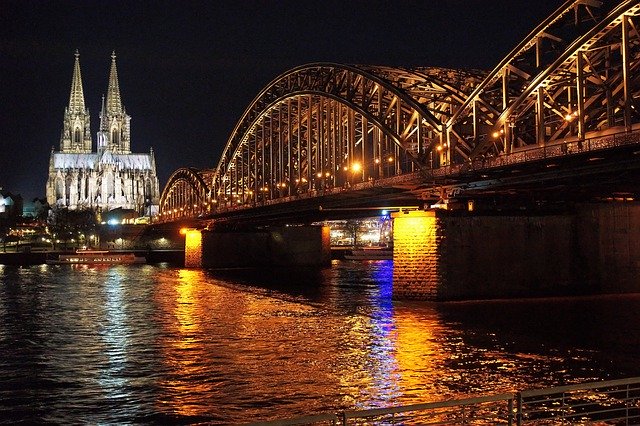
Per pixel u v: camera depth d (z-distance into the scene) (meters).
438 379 37.75
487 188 66.88
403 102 81.06
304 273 132.75
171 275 131.50
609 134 49.75
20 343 52.09
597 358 42.06
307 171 110.81
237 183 150.62
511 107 60.94
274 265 157.88
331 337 51.59
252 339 51.81
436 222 66.50
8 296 89.56
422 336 50.12
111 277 128.12
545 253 69.12
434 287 66.50
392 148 85.25
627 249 71.06
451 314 59.44
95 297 87.50
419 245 67.44
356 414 16.89
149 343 51.19
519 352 44.00
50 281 118.12
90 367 43.00
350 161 92.19
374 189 80.31
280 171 119.06
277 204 110.94
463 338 48.94
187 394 36.16
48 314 69.75
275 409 33.19
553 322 54.75
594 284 70.19
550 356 42.78
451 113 77.94
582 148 51.81
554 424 28.44
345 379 38.34
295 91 111.69
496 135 62.62
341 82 95.50
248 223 156.00
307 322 60.12
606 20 51.12
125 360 44.94
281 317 64.06
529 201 70.75
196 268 156.62
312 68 104.12
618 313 58.59
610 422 28.58
